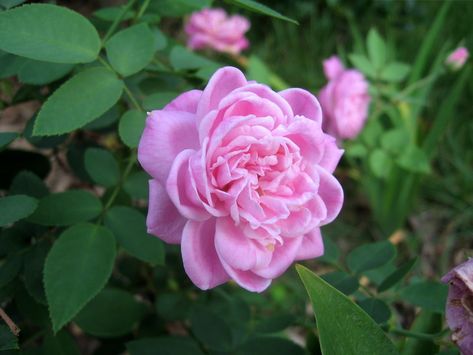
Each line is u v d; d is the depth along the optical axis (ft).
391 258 0.72
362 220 1.57
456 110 1.72
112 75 0.60
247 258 0.52
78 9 1.28
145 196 0.71
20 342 0.73
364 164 1.46
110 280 0.89
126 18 0.77
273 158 0.52
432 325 0.71
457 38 1.85
